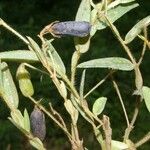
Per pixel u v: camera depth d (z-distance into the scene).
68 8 1.17
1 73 0.20
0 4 1.13
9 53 0.20
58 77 0.21
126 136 0.21
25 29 1.01
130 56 0.20
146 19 0.20
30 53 0.20
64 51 0.91
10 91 0.21
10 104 0.21
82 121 0.60
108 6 0.21
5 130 0.62
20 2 1.15
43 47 0.20
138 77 0.20
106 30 0.95
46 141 0.65
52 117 0.20
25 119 0.20
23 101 0.64
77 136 0.20
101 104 0.21
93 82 0.67
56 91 0.68
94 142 0.60
